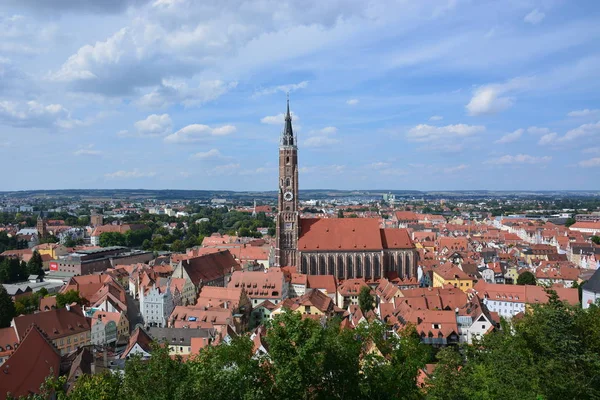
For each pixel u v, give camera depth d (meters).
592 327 58.12
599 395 51.28
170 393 54.00
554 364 52.25
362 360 65.69
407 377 63.12
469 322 149.50
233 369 55.16
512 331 76.00
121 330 167.62
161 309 176.62
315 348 51.22
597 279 145.00
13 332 134.12
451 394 59.34
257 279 198.12
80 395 72.69
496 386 54.25
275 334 53.09
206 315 157.75
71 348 146.75
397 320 153.75
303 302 167.00
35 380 105.38
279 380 50.94
